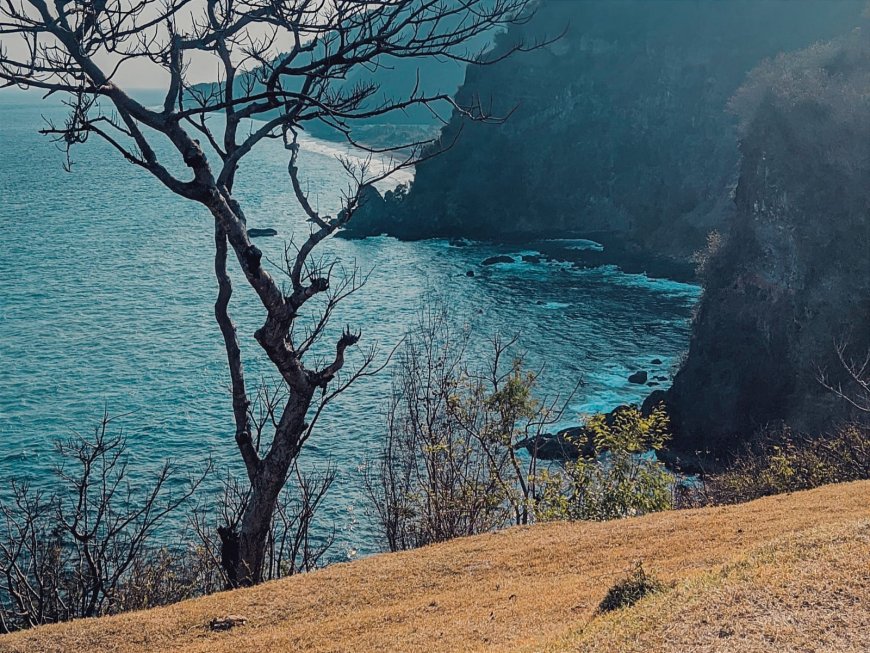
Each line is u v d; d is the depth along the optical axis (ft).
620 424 92.68
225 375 216.95
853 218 210.38
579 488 87.25
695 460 197.77
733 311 230.07
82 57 53.47
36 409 194.49
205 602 58.23
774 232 226.58
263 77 64.75
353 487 148.46
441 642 42.68
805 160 224.53
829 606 32.76
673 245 397.39
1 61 51.21
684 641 31.71
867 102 218.38
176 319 272.31
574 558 58.65
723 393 213.66
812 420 178.29
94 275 335.26
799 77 251.80
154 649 50.16
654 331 274.36
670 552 55.98
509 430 96.37
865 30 271.28
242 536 68.13
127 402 199.21
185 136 57.11
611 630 34.55
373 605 54.65
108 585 83.35
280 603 56.34
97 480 154.81
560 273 361.10
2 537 117.80
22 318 273.54
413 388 112.88
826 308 202.90
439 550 66.33
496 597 50.49
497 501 88.28
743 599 34.40
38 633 53.72
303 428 67.56
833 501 64.13
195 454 169.89
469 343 254.68
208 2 58.75
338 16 57.98
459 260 388.98
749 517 62.69
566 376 232.94
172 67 58.23
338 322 271.49
